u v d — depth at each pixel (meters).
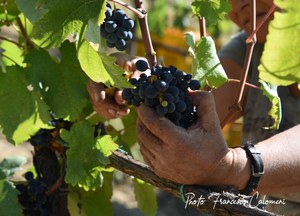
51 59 1.22
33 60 1.21
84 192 1.35
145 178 1.14
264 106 1.43
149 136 0.98
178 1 3.38
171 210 2.64
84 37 0.99
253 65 1.46
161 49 3.22
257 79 1.45
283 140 1.12
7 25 1.32
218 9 1.08
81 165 1.19
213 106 0.97
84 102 1.22
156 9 3.19
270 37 0.72
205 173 0.99
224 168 1.00
